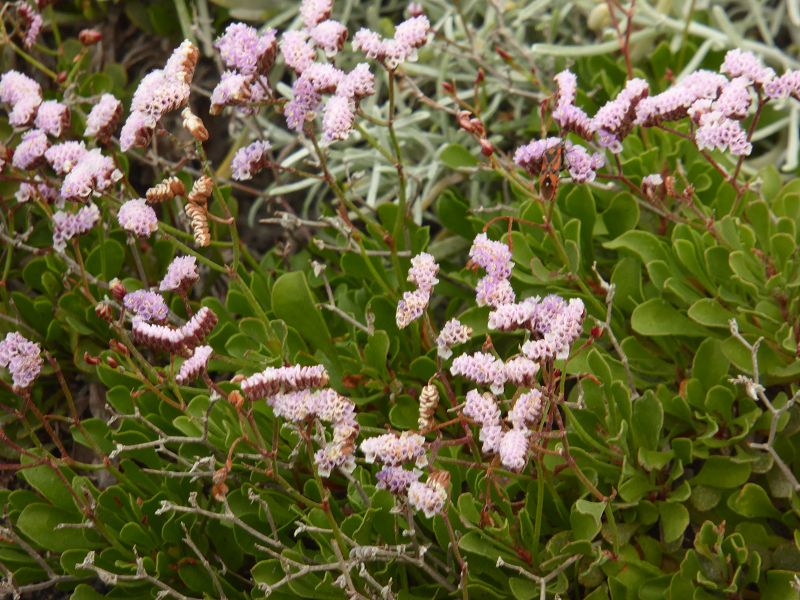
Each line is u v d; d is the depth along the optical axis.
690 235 0.75
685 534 0.72
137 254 0.78
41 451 0.76
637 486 0.70
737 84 0.68
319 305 0.75
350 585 0.65
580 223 0.75
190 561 0.72
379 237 0.78
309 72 0.69
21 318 0.79
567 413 0.68
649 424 0.70
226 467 0.65
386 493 0.68
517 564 0.68
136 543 0.71
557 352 0.64
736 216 0.76
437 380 0.74
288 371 0.63
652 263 0.73
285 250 0.79
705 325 0.73
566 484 0.71
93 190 0.70
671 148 0.79
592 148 0.80
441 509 0.63
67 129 0.74
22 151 0.72
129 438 0.73
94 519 0.71
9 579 0.71
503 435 0.63
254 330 0.75
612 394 0.70
